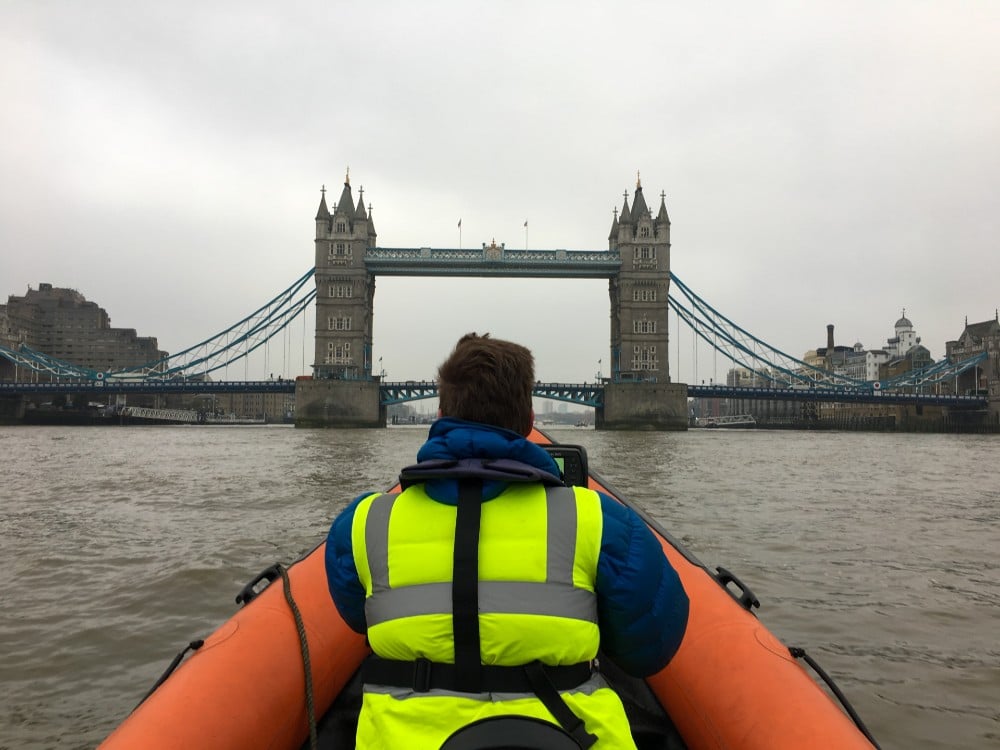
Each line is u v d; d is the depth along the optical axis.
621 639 2.07
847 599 8.88
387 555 2.01
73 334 194.62
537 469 2.09
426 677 1.91
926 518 16.03
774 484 23.91
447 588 1.91
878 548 12.20
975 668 6.64
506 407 2.20
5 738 5.37
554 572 1.93
